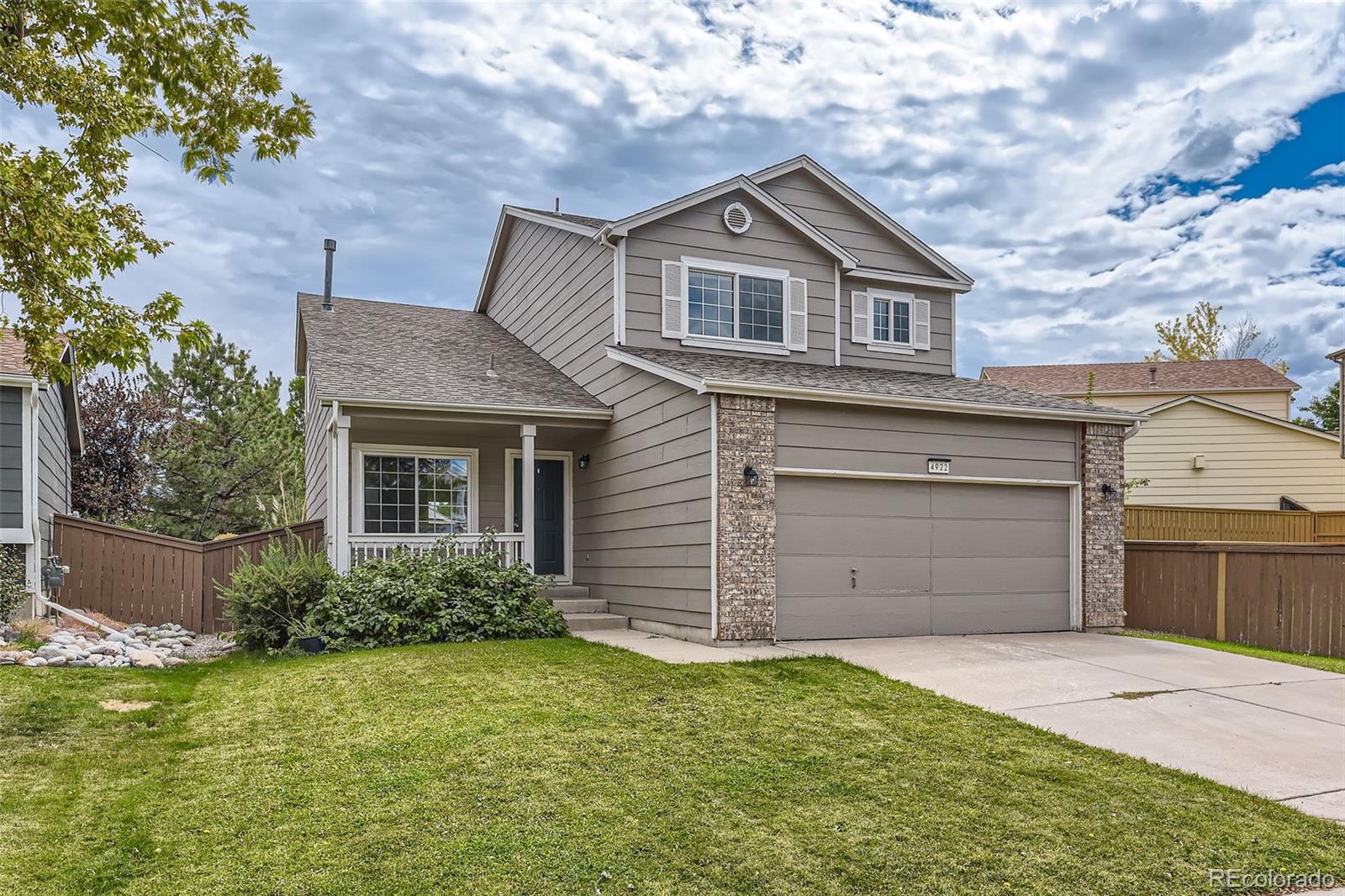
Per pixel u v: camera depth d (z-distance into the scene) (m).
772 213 13.62
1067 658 9.29
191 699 7.27
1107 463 12.32
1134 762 5.62
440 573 10.69
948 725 6.38
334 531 11.41
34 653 8.59
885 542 10.98
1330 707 7.20
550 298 15.38
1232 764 5.65
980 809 4.78
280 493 20.17
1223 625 11.34
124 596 12.39
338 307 16.73
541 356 15.70
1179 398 20.91
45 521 11.98
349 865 4.02
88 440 20.67
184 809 4.72
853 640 10.53
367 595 10.11
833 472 10.62
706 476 10.12
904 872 4.03
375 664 8.42
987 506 11.70
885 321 15.20
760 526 10.09
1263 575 10.88
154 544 12.55
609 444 12.98
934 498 11.36
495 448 14.27
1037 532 11.99
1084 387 24.00
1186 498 20.83
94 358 6.69
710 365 11.64
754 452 10.15
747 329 13.34
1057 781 5.23
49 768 5.34
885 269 15.00
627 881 3.90
